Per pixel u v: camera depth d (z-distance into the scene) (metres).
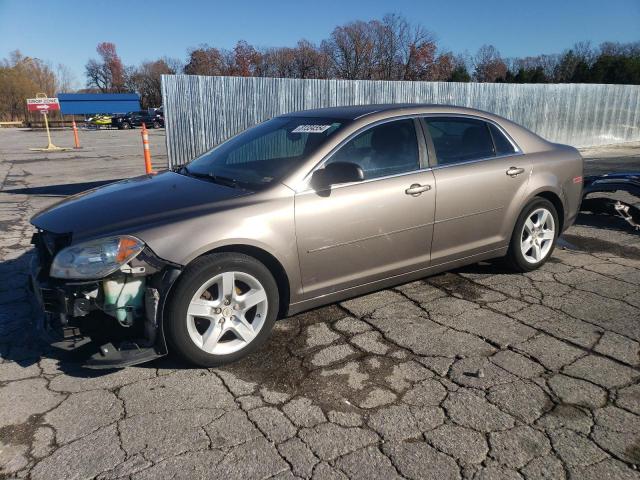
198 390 2.96
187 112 9.61
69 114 52.53
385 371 3.13
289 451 2.44
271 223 3.24
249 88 10.17
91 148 22.36
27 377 3.11
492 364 3.19
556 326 3.68
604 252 5.42
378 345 3.45
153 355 3.00
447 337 3.55
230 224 3.11
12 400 2.87
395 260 3.85
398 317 3.87
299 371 3.15
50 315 3.13
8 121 54.78
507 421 2.64
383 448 2.46
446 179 3.97
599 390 2.89
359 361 3.25
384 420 2.67
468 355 3.30
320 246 3.45
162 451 2.45
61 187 11.17
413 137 3.95
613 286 4.43
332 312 3.97
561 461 2.35
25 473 2.31
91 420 2.69
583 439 2.49
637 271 4.81
